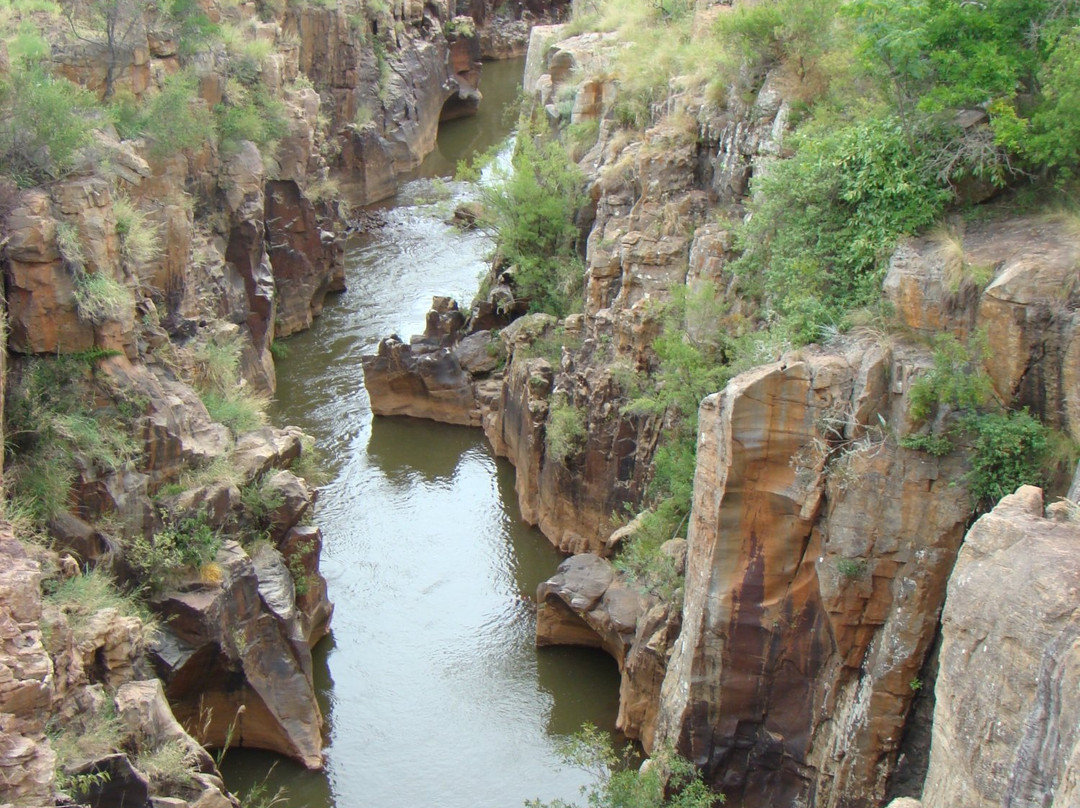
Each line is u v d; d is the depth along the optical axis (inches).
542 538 1460.4
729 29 1275.8
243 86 1806.1
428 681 1225.4
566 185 1680.6
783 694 890.1
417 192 2623.0
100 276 1086.4
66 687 797.9
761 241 1058.7
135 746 826.8
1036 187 884.0
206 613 1035.3
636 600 1188.5
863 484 810.2
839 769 856.9
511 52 3791.8
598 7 2267.5
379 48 2711.6
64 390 1066.7
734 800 932.0
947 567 793.6
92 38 1470.2
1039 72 890.7
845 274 920.9
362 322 1996.8
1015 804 510.6
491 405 1665.8
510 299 1721.2
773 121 1192.8
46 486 1008.2
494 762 1119.0
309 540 1219.2
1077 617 507.2
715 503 873.5
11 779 626.2
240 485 1176.2
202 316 1475.1
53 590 924.0
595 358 1378.0
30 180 1101.1
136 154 1337.4
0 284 1039.0
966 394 772.6
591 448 1349.7
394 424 1723.7
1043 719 498.9
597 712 1179.3
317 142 2225.6
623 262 1326.3
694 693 911.7
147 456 1092.5
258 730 1105.4
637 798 906.7
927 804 576.7
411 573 1400.1
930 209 876.0
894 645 815.7
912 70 897.5
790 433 828.6
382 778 1099.9
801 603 860.6
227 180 1681.8
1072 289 756.6
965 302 802.8
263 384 1731.1
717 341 1147.3
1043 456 765.3
